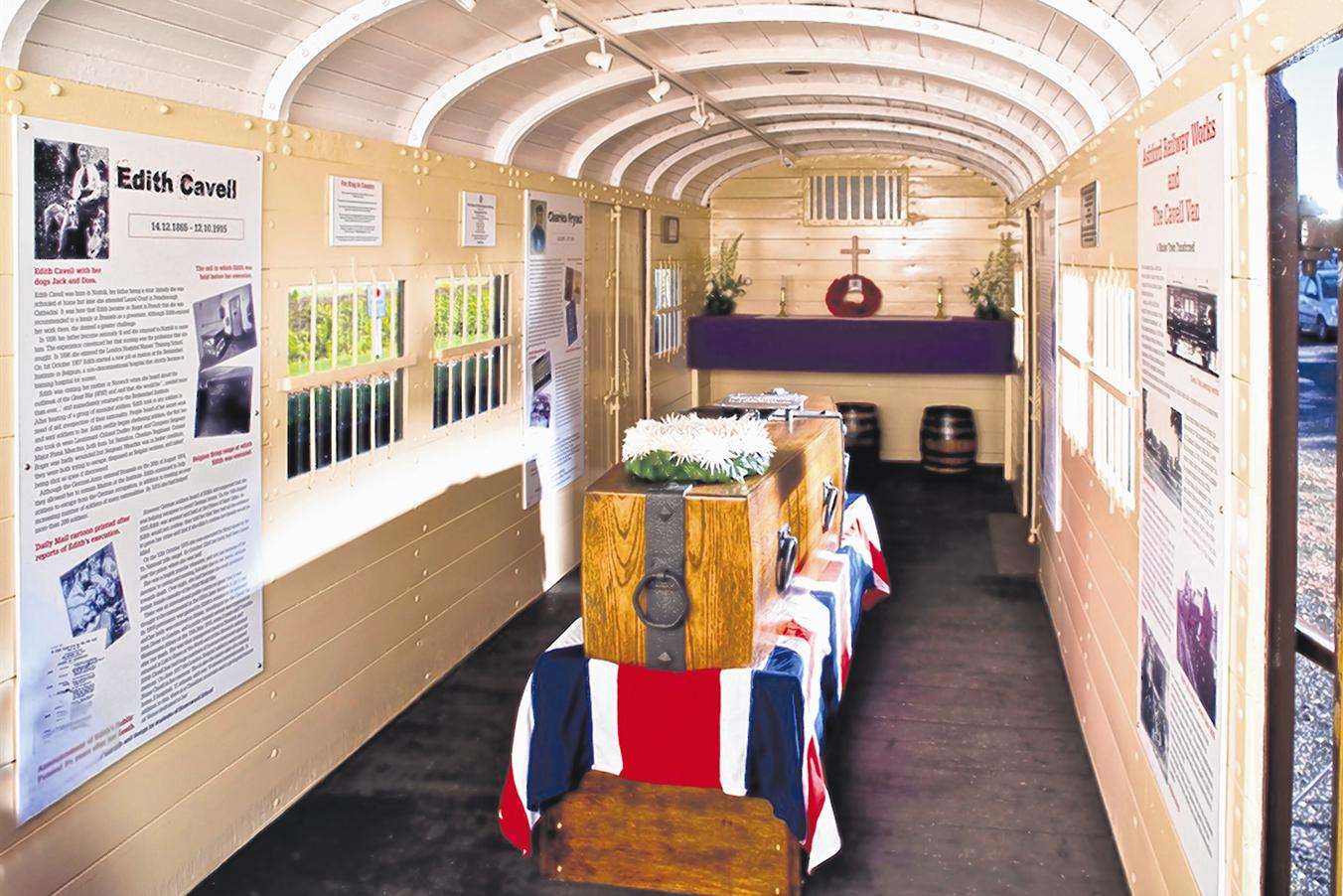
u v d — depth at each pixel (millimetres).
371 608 4715
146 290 3221
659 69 5070
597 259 7613
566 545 7258
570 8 3887
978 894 3617
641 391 8945
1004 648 5969
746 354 10492
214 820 3697
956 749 4719
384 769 4488
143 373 3227
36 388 2846
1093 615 4398
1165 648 2840
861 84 6039
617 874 3641
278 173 3863
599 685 3463
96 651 3102
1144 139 3045
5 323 2744
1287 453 1927
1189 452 2502
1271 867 2035
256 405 3795
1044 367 6840
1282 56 1782
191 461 3463
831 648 4082
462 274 5430
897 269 10695
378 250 4594
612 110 6402
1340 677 1674
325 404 4250
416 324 4973
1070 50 3762
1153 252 2912
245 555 3781
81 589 3035
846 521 5555
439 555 5371
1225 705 2217
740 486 3432
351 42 3881
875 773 4496
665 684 3412
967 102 5980
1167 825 2873
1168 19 2758
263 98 3777
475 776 4430
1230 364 2131
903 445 11328
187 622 3488
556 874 3695
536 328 6434
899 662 5773
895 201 10609
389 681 4922
